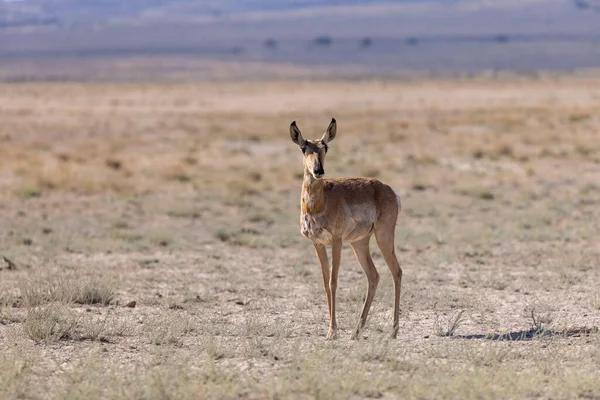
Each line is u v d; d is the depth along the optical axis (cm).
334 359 3888
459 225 8875
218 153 16700
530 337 4534
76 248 7544
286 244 7994
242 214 9925
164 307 5319
